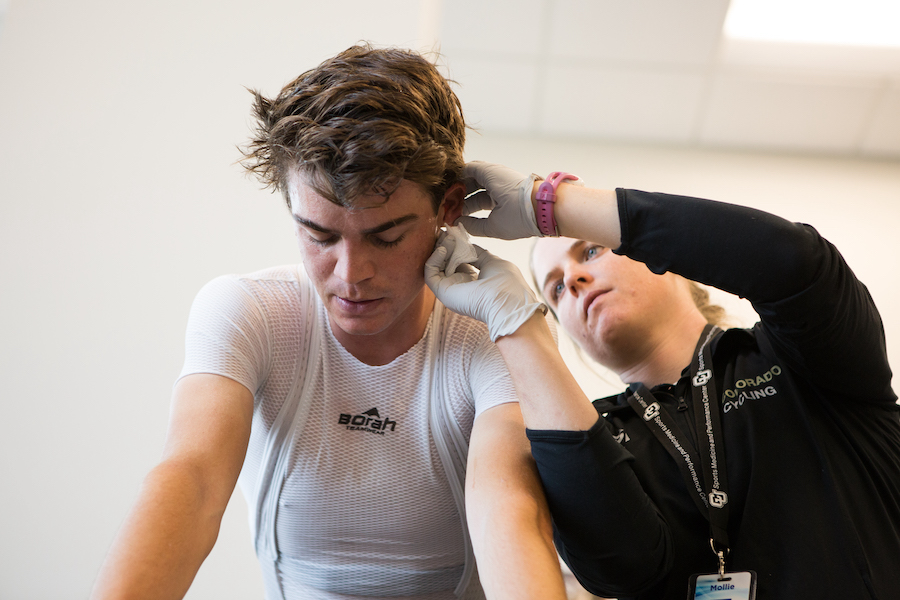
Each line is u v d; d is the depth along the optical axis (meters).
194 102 2.35
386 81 0.98
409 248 1.03
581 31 3.51
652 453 1.28
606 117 4.09
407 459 1.20
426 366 1.21
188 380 1.09
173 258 2.26
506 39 3.58
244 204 2.31
